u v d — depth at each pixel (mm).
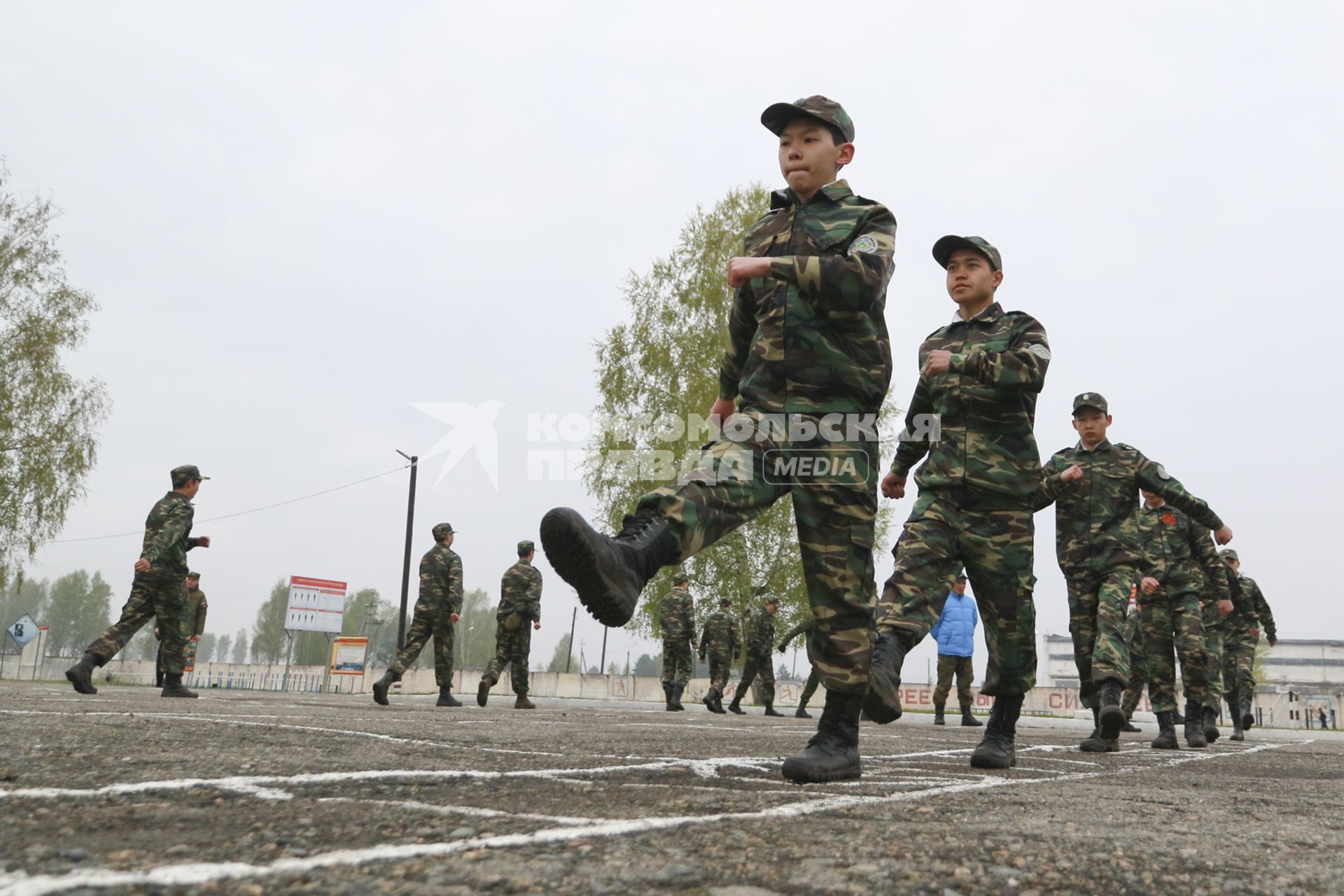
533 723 7277
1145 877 1802
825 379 3094
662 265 27844
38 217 26922
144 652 131500
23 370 26125
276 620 115188
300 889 1400
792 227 3238
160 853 1606
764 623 17812
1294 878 1866
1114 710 6305
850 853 1870
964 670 15094
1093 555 6785
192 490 10617
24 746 3113
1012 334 4742
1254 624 12820
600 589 2316
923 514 4625
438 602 12344
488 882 1495
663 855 1766
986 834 2201
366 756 3398
